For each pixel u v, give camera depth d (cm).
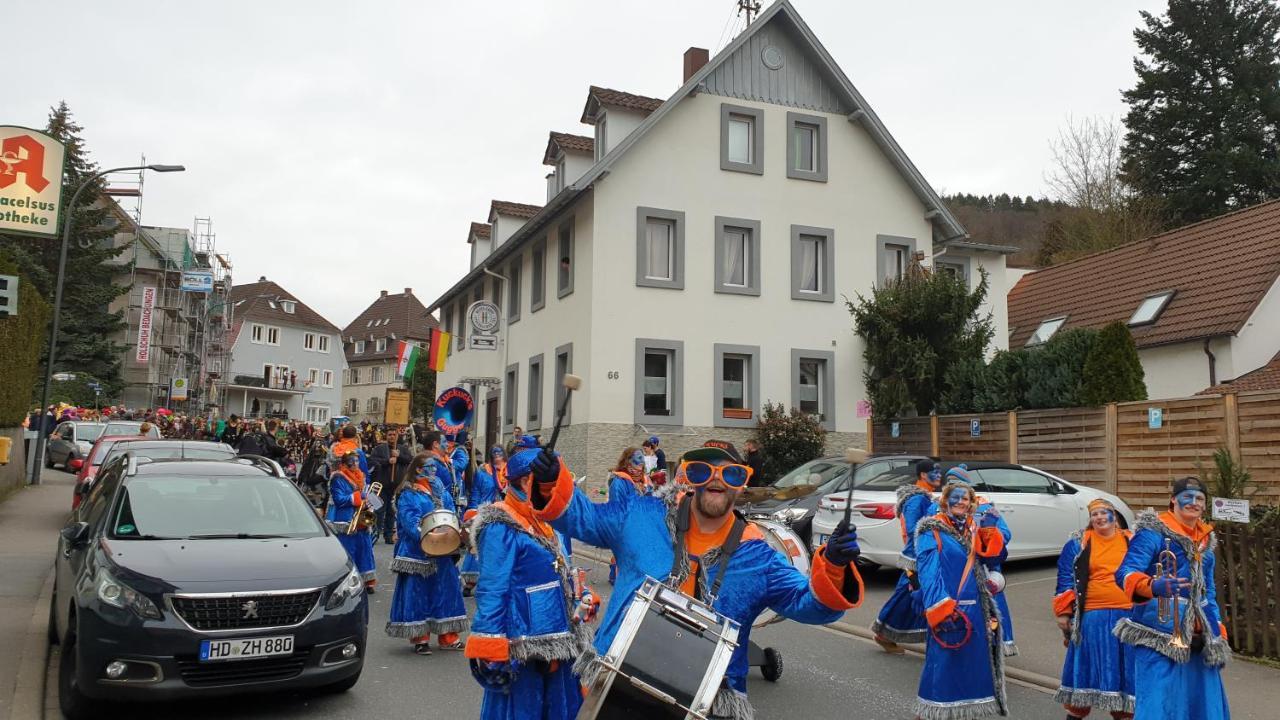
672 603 353
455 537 630
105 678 600
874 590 1252
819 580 335
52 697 698
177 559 659
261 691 632
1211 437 1287
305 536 747
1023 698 762
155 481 783
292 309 7912
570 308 2333
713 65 2288
